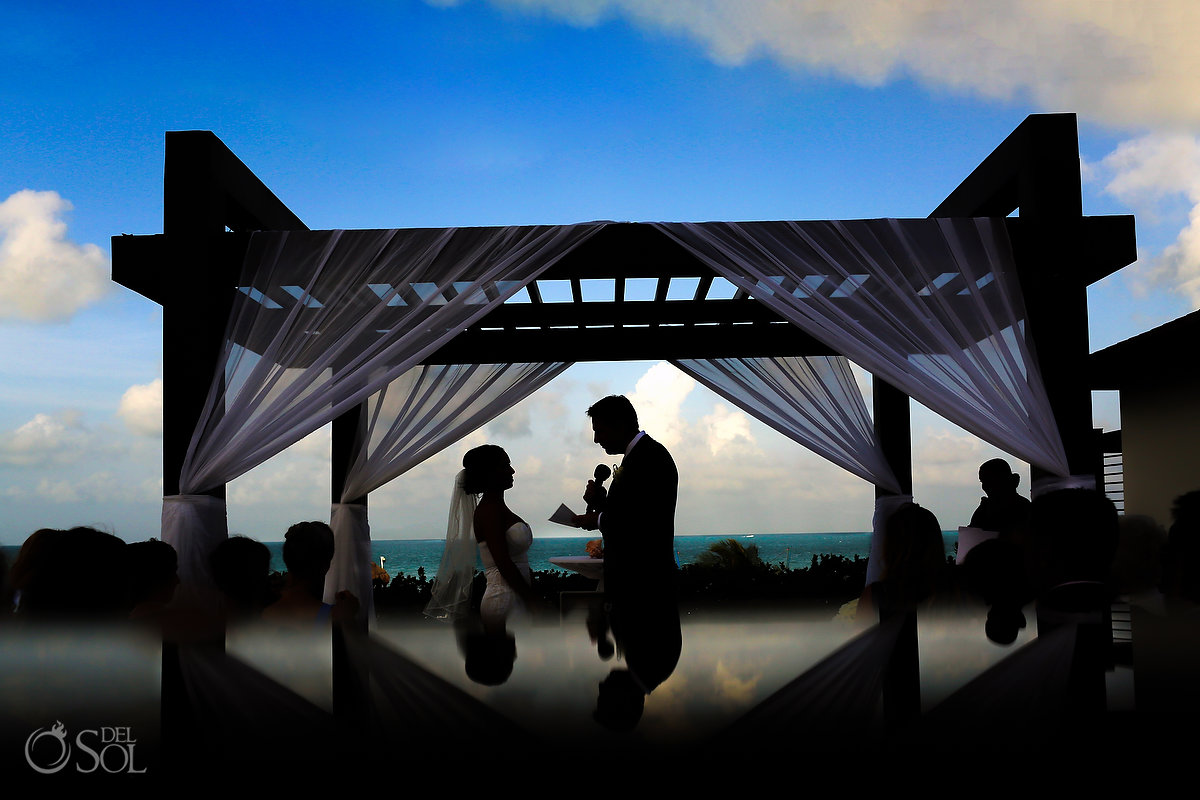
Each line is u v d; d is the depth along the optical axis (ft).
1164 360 25.76
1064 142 15.05
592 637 8.32
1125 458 28.09
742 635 7.98
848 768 3.27
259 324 15.03
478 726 4.06
